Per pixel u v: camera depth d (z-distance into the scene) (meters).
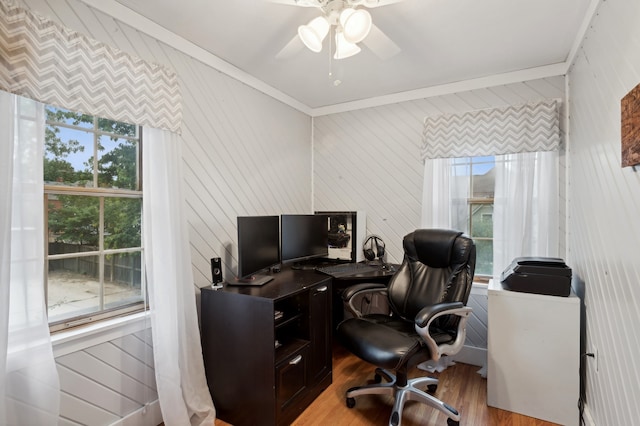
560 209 2.47
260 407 1.87
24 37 1.30
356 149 3.37
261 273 2.53
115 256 1.84
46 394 1.35
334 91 3.07
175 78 1.93
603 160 1.57
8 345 1.30
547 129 2.41
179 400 1.80
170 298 1.82
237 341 1.95
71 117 1.64
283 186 3.12
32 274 1.35
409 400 2.15
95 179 1.74
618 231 1.38
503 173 2.61
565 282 1.99
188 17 1.86
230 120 2.50
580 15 1.84
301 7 1.77
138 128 1.95
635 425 1.22
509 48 2.24
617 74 1.38
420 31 2.02
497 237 2.62
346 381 2.46
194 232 2.20
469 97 2.81
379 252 3.13
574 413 1.94
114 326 1.72
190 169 2.18
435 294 2.17
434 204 2.86
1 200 1.24
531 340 2.05
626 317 1.30
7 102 1.26
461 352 2.79
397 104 3.14
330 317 2.41
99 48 1.57
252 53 2.31
